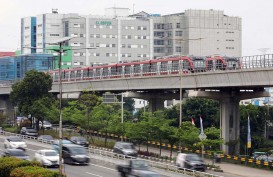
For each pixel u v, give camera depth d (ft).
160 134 358.43
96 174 254.68
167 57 457.27
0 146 374.22
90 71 560.20
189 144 359.87
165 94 509.76
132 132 374.22
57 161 273.95
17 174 205.05
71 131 524.93
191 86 416.87
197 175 261.44
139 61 491.31
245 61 376.68
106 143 425.69
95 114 443.73
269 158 393.29
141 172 227.40
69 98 598.34
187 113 554.05
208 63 431.43
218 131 373.81
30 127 515.91
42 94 518.78
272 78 342.03
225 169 325.83
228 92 424.46
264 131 547.90
